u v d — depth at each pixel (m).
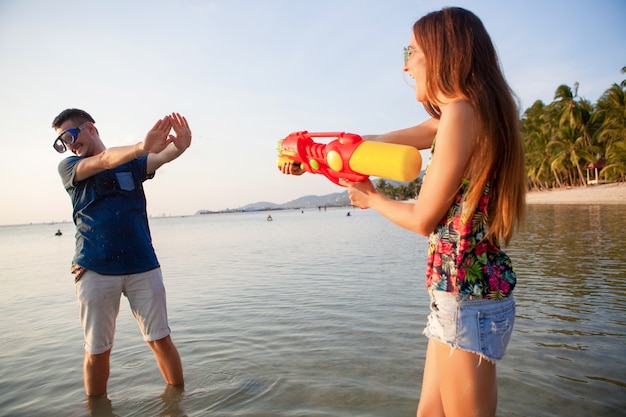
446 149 1.48
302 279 7.75
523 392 2.79
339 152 1.69
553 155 42.75
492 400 1.56
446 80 1.55
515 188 1.56
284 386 3.12
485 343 1.52
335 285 6.93
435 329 1.60
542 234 12.11
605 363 3.20
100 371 3.13
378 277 7.45
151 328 3.21
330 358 3.63
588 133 39.62
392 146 1.56
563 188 44.69
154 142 2.78
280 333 4.43
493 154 1.49
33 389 3.43
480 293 1.52
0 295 8.04
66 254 18.50
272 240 19.45
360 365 3.44
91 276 3.06
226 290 7.12
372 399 2.84
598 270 6.70
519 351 3.49
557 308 4.68
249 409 2.80
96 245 3.07
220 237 24.59
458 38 1.54
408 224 1.59
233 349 4.03
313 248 13.96
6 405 3.15
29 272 11.71
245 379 3.29
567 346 3.56
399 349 3.76
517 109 1.61
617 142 33.44
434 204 1.51
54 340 4.83
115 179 3.15
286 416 2.67
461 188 1.54
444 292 1.57
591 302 4.86
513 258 8.37
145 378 3.47
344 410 2.70
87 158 3.01
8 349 4.55
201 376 3.42
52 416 2.91
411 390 2.95
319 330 4.44
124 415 2.85
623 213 18.11
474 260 1.54
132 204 3.20
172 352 3.26
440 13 1.62
